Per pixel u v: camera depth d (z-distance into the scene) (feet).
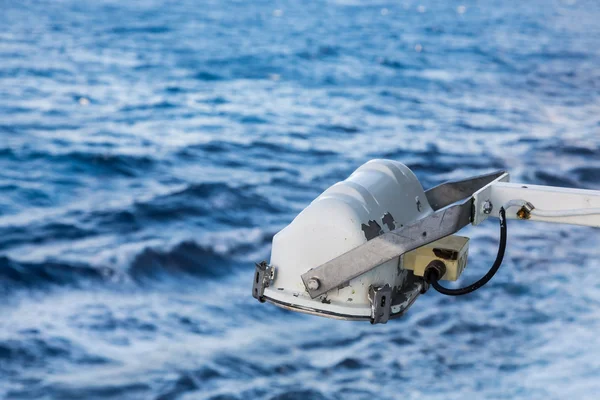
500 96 120.57
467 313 41.98
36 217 59.36
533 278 45.78
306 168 76.23
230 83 126.21
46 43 158.10
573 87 130.82
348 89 123.34
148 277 49.37
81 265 49.62
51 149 79.82
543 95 122.62
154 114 100.48
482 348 38.83
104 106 104.53
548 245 50.24
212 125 94.53
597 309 42.24
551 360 37.55
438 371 37.14
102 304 44.68
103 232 56.34
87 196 65.36
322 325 41.70
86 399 34.88
